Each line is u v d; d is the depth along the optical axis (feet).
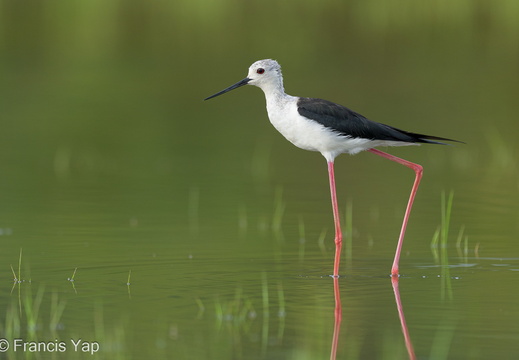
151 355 25.68
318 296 31.55
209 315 29.35
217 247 38.83
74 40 96.37
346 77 79.56
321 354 25.57
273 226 43.04
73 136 63.82
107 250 37.91
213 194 49.90
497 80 79.56
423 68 83.92
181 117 70.03
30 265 35.45
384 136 37.24
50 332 27.81
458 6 110.83
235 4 114.01
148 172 55.26
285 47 92.02
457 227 42.39
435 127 64.03
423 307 30.01
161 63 85.92
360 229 42.39
